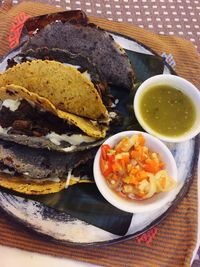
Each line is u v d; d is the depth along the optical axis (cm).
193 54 32
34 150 25
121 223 24
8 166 24
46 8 34
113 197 23
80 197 24
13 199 24
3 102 25
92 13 36
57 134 25
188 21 37
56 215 24
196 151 26
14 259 24
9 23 33
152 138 25
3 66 28
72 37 27
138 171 23
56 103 24
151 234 25
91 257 24
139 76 29
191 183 26
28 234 24
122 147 24
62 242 23
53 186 24
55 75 24
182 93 27
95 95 24
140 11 36
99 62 28
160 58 29
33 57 26
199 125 26
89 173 25
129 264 24
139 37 33
